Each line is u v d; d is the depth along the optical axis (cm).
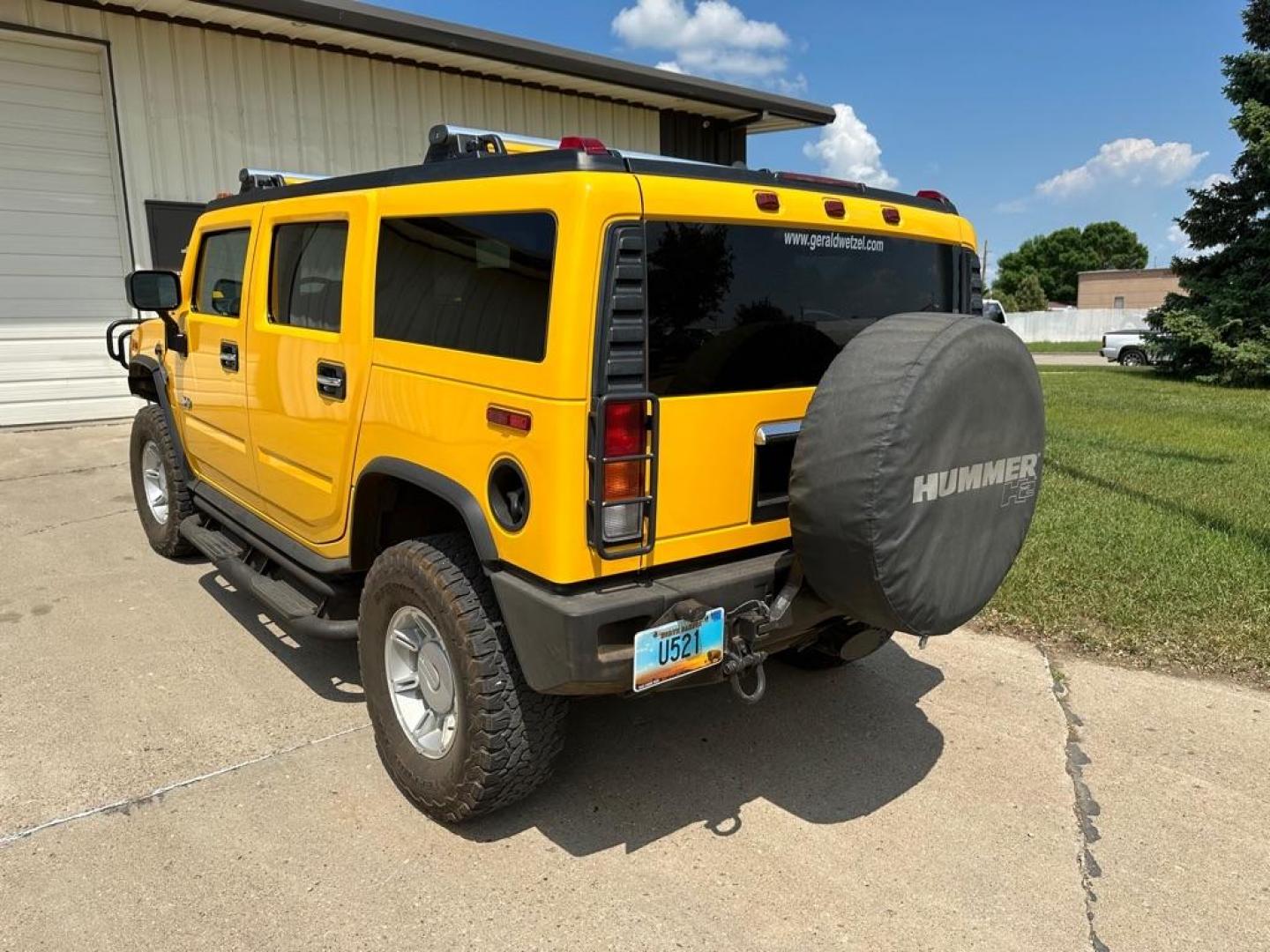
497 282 249
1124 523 624
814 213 284
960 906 261
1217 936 250
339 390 320
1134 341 2559
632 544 244
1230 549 560
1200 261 1983
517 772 277
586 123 1351
